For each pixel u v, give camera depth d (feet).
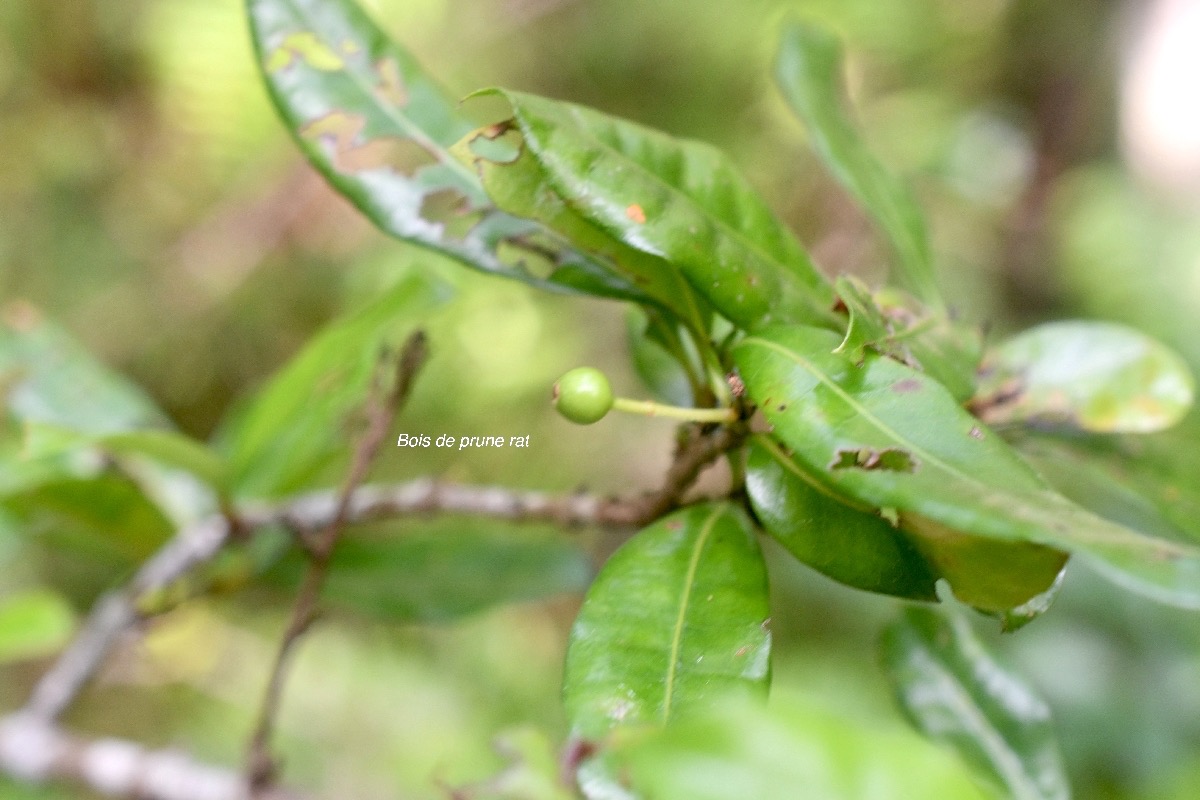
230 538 1.19
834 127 1.13
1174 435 1.07
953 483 0.90
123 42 2.16
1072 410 1.05
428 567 1.23
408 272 1.13
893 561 0.96
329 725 2.06
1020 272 2.81
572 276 1.03
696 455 1.00
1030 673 1.84
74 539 1.27
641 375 1.07
